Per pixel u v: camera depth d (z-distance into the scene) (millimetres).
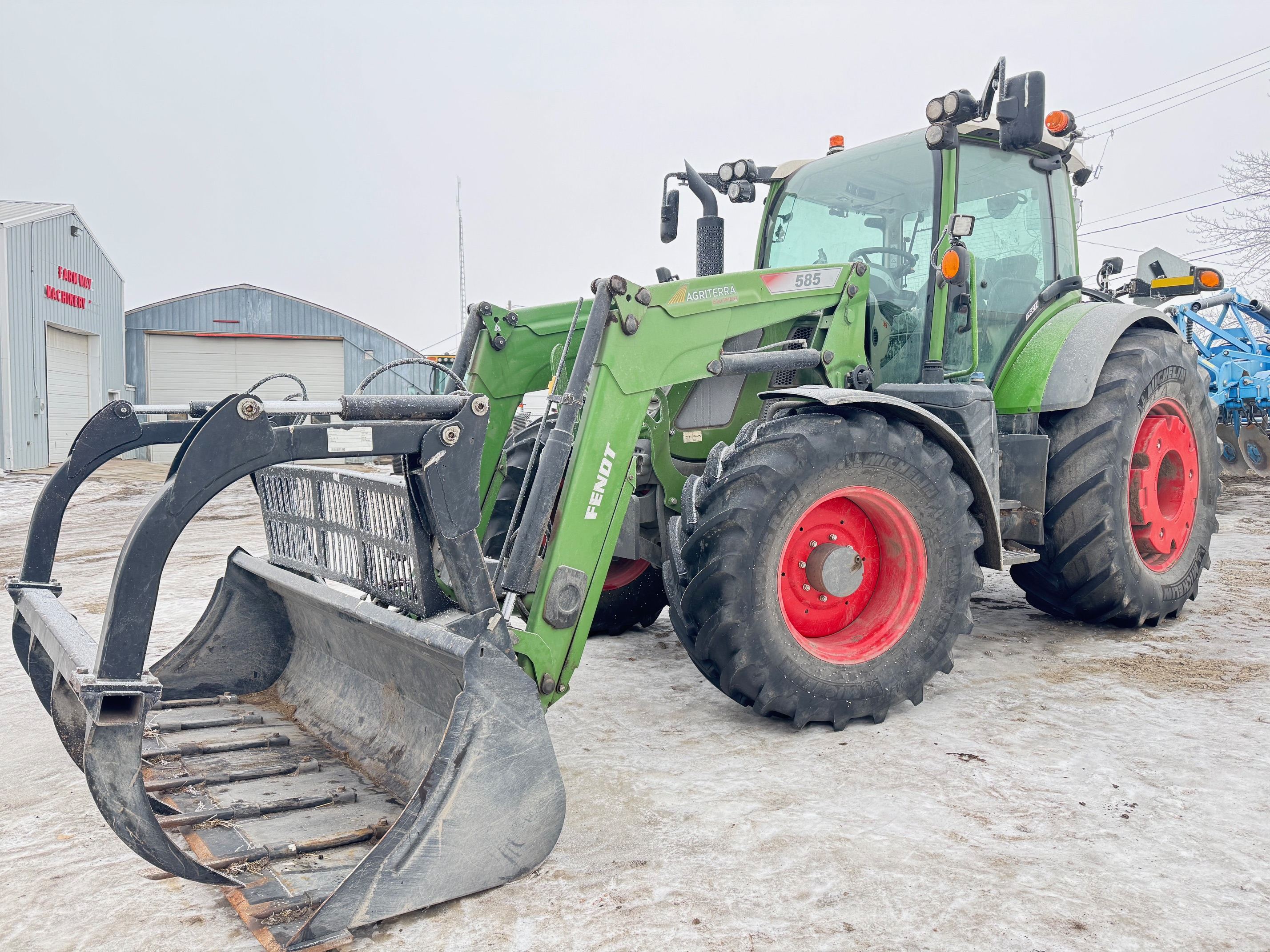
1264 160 19875
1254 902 2086
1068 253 4715
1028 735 3154
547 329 4035
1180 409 4676
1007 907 2074
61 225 18812
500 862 2178
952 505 3385
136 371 22469
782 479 3053
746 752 3066
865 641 3357
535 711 2258
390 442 2264
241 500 13453
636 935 1997
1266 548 6703
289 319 23312
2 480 15773
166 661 3338
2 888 2289
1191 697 3510
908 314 4086
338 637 3107
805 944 1948
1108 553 4219
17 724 3488
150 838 1986
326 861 2223
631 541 3963
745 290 3379
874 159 4230
